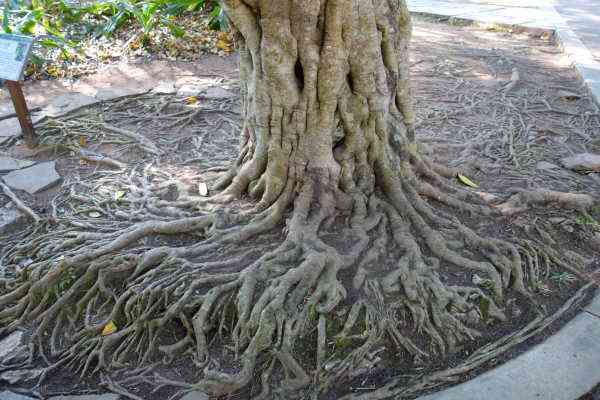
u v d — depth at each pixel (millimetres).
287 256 3035
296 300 2834
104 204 3789
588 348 2830
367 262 3092
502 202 3764
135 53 6758
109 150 4617
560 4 9305
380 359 2793
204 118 5238
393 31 3213
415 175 3656
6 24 6172
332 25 2896
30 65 6117
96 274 3129
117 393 2701
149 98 5633
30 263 3328
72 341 2949
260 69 3078
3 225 3674
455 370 2732
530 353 2807
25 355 2904
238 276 2975
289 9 2883
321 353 2715
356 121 3238
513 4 9195
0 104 5418
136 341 2904
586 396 2602
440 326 2904
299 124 3160
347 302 2914
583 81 6027
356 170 3406
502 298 3084
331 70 2984
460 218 3588
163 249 3168
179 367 2818
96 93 5676
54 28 6891
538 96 5797
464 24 8391
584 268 3396
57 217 3684
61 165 4434
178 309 2896
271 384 2678
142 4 7176
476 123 5141
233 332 2816
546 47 7406
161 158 4438
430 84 6074
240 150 3652
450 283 3098
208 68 6469
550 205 3828
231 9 2938
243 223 3367
